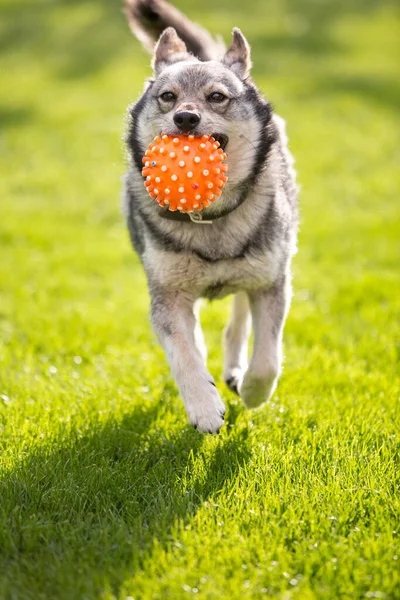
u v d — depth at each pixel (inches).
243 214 212.5
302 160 671.1
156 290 218.1
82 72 1028.5
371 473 187.6
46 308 350.3
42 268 418.0
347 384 252.1
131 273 422.3
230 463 196.9
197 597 145.0
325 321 327.0
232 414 231.1
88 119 820.0
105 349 298.7
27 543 162.7
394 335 300.0
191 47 285.0
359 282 379.2
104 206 563.8
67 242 477.1
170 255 212.2
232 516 173.3
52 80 995.3
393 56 1117.1
